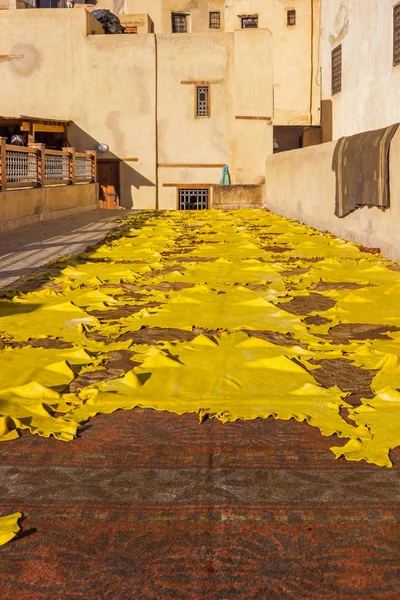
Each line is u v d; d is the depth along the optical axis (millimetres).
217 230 14664
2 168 14055
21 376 4504
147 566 2410
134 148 23578
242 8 28781
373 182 10320
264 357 4891
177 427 3670
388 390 4031
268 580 2326
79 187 20062
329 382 4410
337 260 9680
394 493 2936
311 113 28188
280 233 14094
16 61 23516
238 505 2840
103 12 25516
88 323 6098
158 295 7449
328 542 2555
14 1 28969
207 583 2311
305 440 3492
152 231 14531
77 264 9766
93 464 3248
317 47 28109
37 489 3004
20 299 7133
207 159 23641
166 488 3000
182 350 5090
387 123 17594
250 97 23234
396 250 9547
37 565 2424
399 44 16734
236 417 3762
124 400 4031
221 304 6875
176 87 23406
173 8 29766
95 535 2617
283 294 7414
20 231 14133
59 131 23078
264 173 23500
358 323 6113
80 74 23422
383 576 2346
